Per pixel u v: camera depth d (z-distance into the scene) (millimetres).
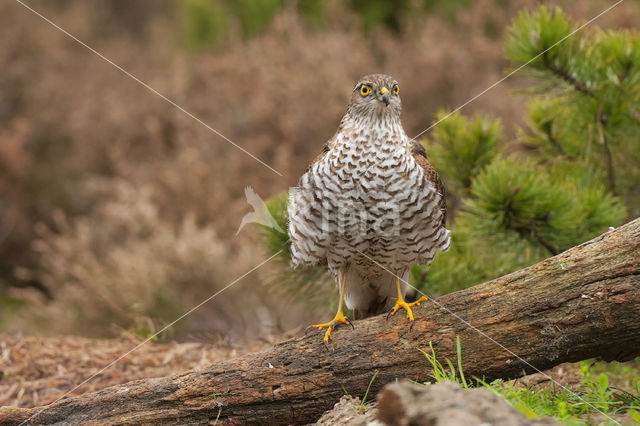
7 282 23609
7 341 11203
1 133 25750
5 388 9945
